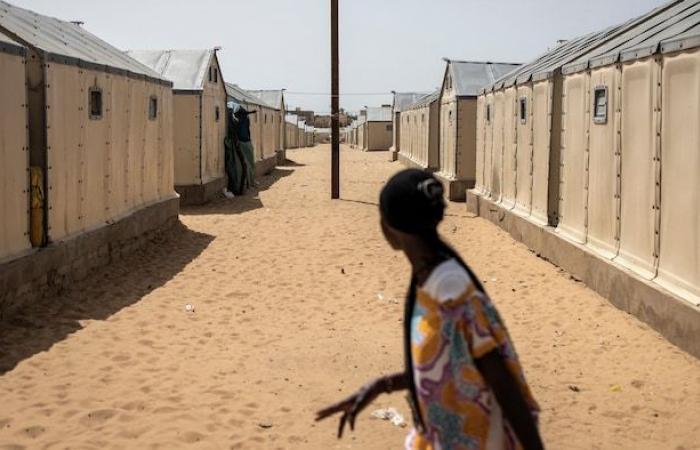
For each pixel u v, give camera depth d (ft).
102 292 29.89
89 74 32.42
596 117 30.58
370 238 44.34
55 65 28.68
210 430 17.01
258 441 16.51
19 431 16.52
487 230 45.98
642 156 26.13
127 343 23.36
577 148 33.40
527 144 41.01
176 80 58.08
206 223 49.93
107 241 34.27
